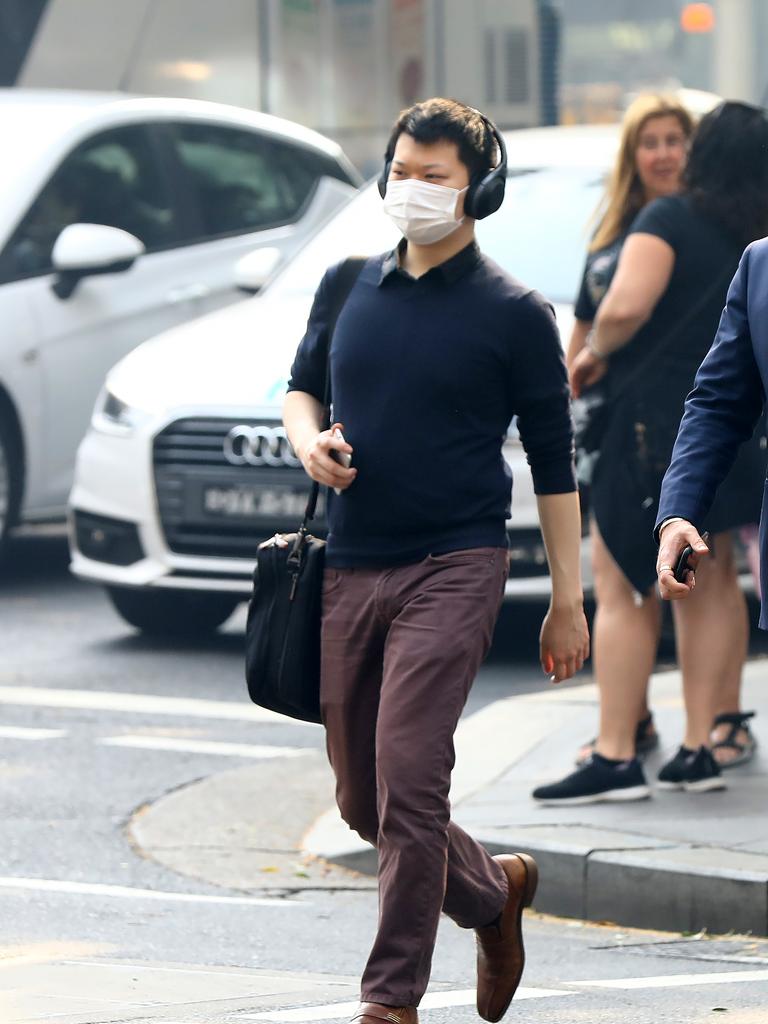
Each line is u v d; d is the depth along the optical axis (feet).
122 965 40.88
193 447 75.56
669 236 52.60
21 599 90.68
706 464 32.24
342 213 86.43
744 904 47.32
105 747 65.26
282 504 74.23
